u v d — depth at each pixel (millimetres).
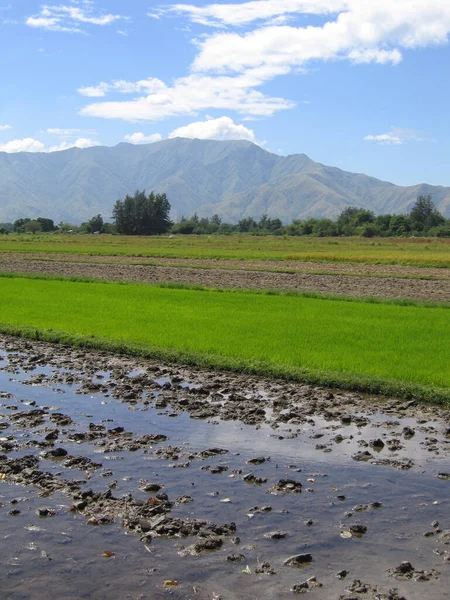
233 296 29688
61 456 9234
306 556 6504
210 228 179875
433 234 143375
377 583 6125
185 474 8602
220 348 16484
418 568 6371
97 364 15602
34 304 25984
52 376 14328
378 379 13266
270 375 14227
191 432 10453
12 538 6816
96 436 10109
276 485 8250
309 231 162625
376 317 22891
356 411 11797
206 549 6672
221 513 7461
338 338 18109
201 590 5996
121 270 45562
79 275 41500
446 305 27250
